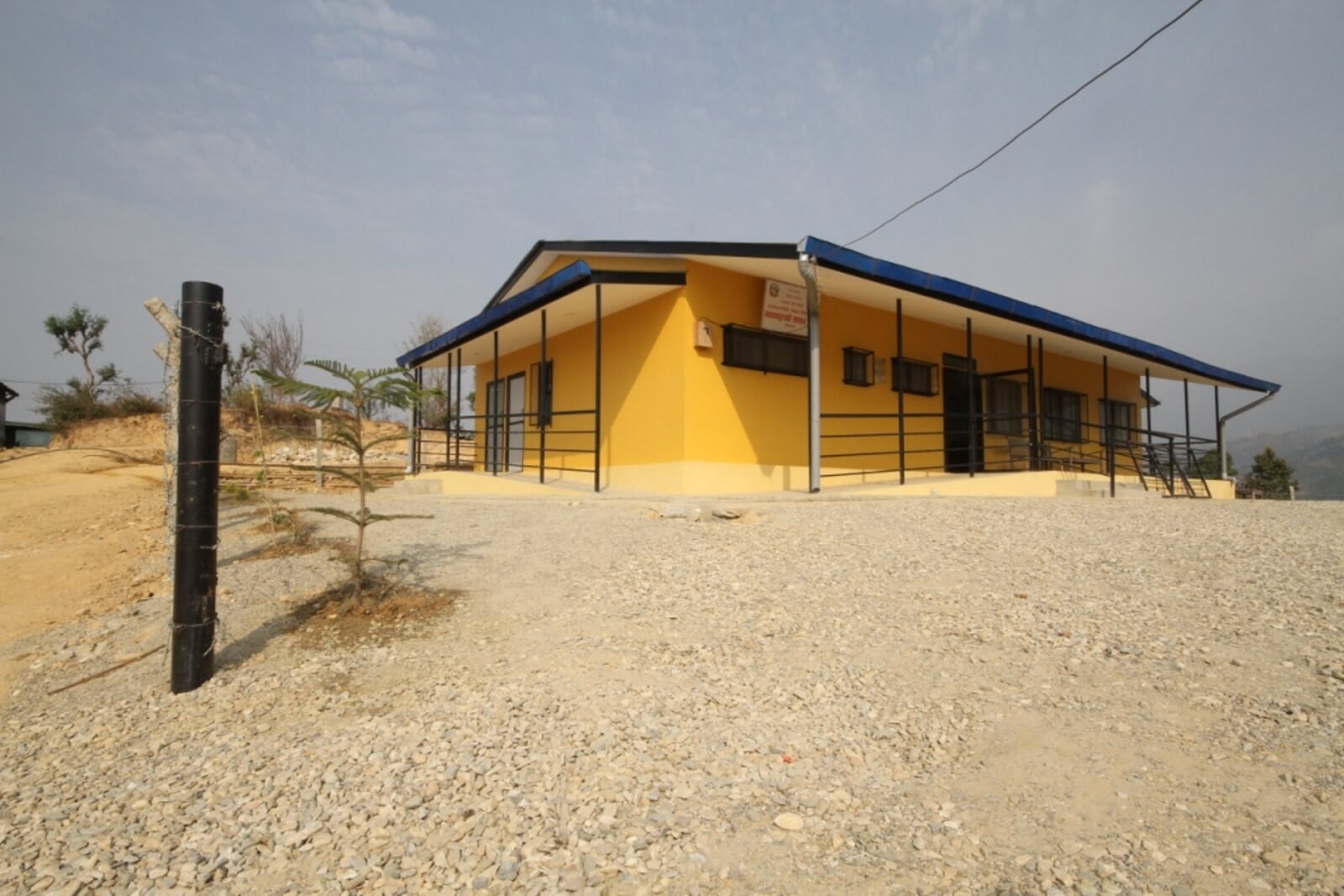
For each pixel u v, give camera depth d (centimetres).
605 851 240
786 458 1114
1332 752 272
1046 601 452
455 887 226
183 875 235
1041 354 1370
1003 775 277
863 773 283
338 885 228
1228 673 341
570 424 1273
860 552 587
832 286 1069
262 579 569
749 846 242
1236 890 209
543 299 1096
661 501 884
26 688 420
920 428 1334
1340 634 371
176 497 393
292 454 2047
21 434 2362
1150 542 577
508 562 588
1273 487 2683
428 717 336
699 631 429
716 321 1042
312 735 328
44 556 729
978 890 217
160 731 341
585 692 353
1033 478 1167
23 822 271
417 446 1589
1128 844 233
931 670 368
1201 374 1661
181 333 400
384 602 493
